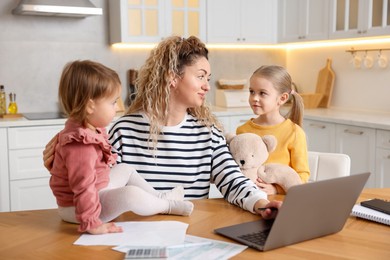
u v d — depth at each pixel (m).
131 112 1.80
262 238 1.20
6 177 3.34
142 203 1.32
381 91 3.87
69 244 1.19
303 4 4.23
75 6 3.56
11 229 1.31
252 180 1.72
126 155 1.72
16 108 3.68
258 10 4.44
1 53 3.80
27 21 3.86
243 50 4.74
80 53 4.07
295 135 2.04
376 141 3.25
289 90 2.15
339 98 4.29
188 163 1.72
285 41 4.48
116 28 3.95
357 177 1.23
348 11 3.80
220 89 4.56
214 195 3.82
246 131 2.15
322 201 1.18
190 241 1.20
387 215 1.38
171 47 1.67
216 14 4.23
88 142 1.25
